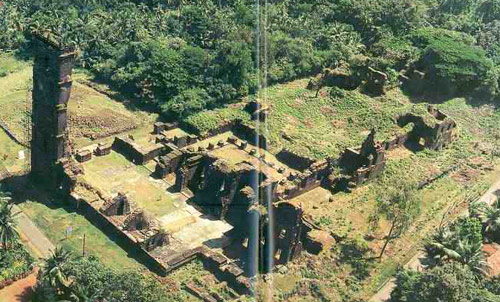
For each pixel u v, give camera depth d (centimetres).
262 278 13588
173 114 19462
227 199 15438
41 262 13038
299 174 16675
